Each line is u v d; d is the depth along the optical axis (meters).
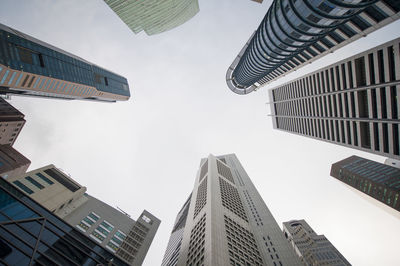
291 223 162.00
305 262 127.25
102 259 27.47
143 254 72.31
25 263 20.05
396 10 39.69
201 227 64.75
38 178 66.62
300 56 74.12
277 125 123.31
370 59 53.47
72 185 74.38
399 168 125.44
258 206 93.25
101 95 141.00
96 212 82.00
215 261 43.91
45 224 25.14
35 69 90.12
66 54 114.38
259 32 79.50
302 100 91.94
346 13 44.97
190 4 138.00
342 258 120.88
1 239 20.17
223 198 85.69
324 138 79.94
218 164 139.12
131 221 90.25
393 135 50.25
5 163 76.19
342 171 153.38
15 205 24.14
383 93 51.38
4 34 81.44
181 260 61.22
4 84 79.38
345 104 65.31
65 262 23.42
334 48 59.81
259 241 67.69
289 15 54.38
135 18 113.00
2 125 93.44
